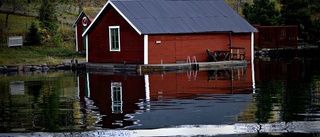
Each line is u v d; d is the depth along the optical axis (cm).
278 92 2262
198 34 3888
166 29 3719
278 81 2678
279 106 1916
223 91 2325
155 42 3694
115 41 3853
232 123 1672
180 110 1878
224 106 1936
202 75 3077
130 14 3741
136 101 2095
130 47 3756
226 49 4031
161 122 1703
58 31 5250
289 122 1669
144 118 1759
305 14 5178
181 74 3184
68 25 5556
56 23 5400
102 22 3947
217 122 1689
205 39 3928
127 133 1588
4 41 4869
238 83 2616
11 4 5728
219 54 3938
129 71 3566
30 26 5122
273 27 4862
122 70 3666
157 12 3878
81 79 3033
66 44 5025
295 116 1744
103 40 3950
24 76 3359
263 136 1531
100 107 1980
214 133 1573
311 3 5509
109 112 1872
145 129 1625
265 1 5278
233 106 1933
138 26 3641
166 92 2328
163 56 3734
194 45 3875
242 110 1861
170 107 1939
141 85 2612
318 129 1588
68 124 1695
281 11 5309
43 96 2308
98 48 3994
